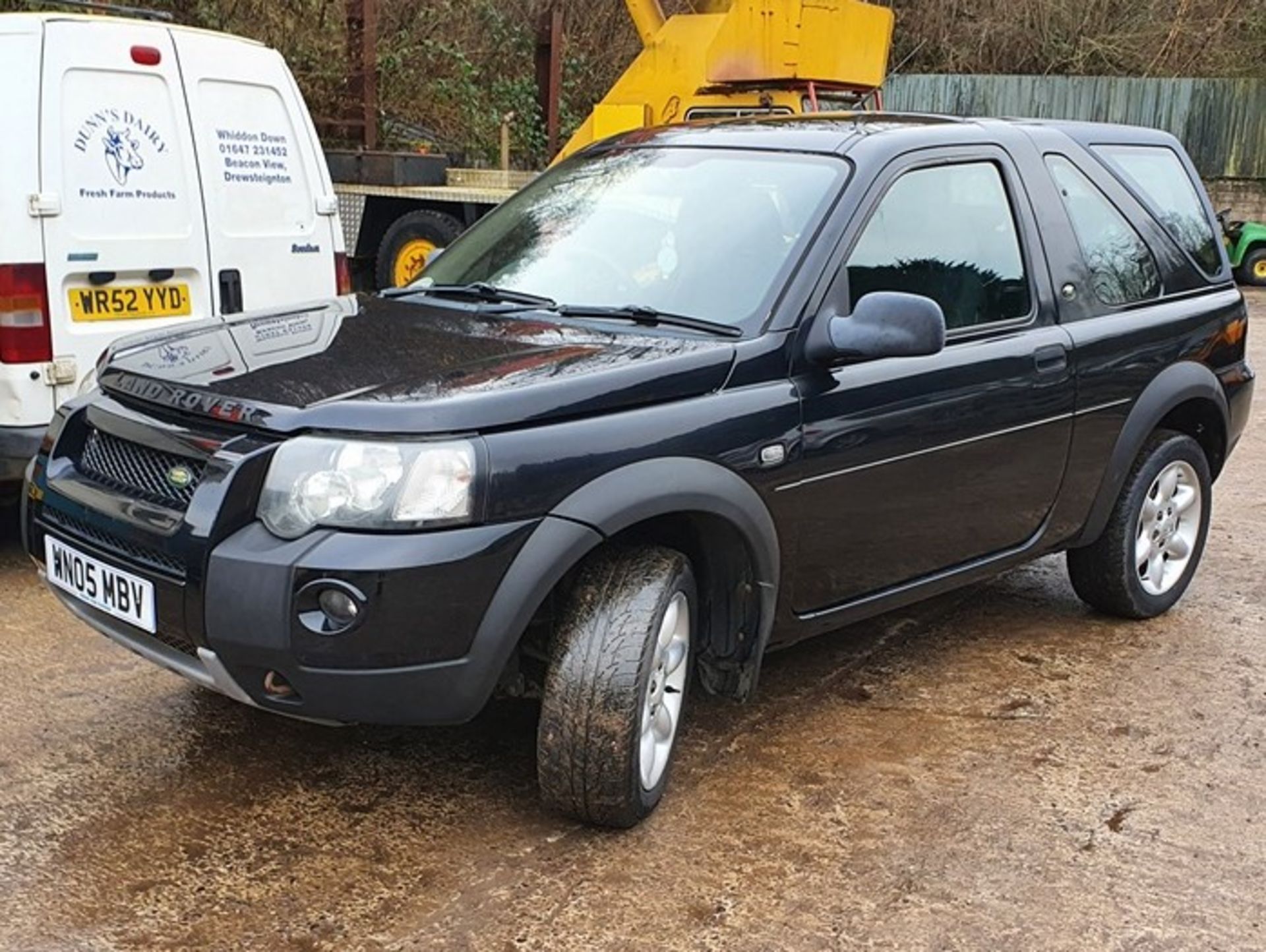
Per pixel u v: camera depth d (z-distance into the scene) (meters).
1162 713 4.27
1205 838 3.48
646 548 3.34
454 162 17.00
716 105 10.78
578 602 3.22
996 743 4.00
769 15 10.20
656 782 3.39
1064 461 4.49
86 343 5.14
